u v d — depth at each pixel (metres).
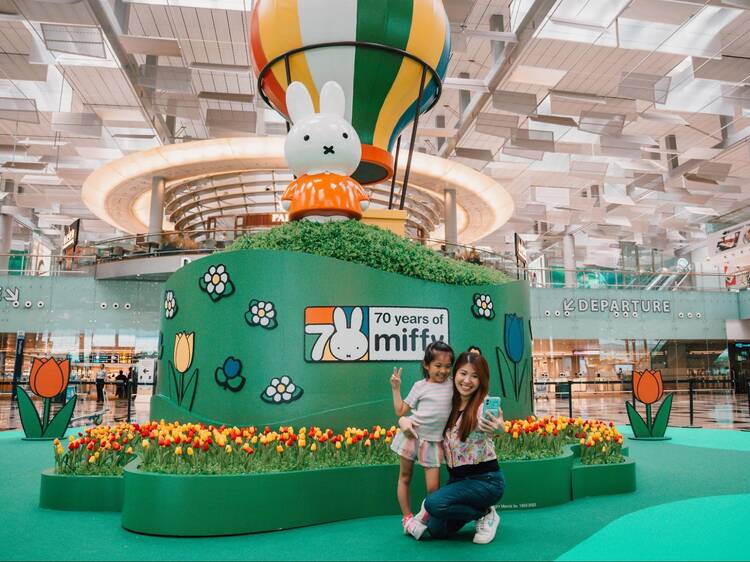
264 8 7.36
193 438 4.15
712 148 21.31
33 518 4.17
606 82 19.34
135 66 16.44
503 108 16.56
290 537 3.63
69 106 19.61
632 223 30.98
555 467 4.59
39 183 24.98
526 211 28.38
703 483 5.55
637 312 25.81
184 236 19.36
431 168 19.06
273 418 5.20
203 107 21.02
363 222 6.44
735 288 26.88
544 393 24.36
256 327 5.37
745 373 26.16
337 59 7.05
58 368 8.96
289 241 5.68
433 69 7.57
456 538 3.62
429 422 3.56
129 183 20.33
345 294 5.42
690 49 14.49
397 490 3.92
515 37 14.54
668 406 9.48
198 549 3.40
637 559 3.18
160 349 6.81
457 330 5.86
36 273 21.47
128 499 3.86
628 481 5.10
